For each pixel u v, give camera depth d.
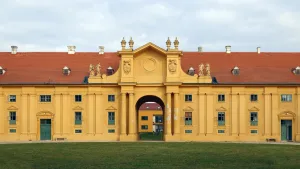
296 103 96.25
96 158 57.31
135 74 96.19
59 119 96.00
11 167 49.81
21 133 95.38
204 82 95.44
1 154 61.09
